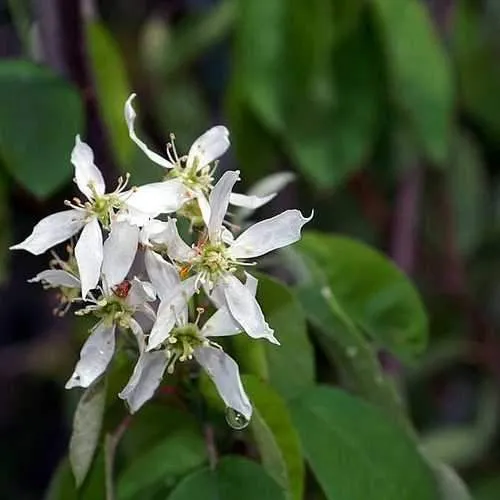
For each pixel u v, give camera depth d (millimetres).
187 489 254
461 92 419
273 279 262
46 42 327
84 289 237
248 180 372
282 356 271
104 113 313
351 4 348
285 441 261
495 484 397
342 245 293
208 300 250
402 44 352
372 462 269
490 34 419
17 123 305
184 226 252
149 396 244
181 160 257
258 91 350
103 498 271
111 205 242
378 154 395
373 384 285
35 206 362
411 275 391
